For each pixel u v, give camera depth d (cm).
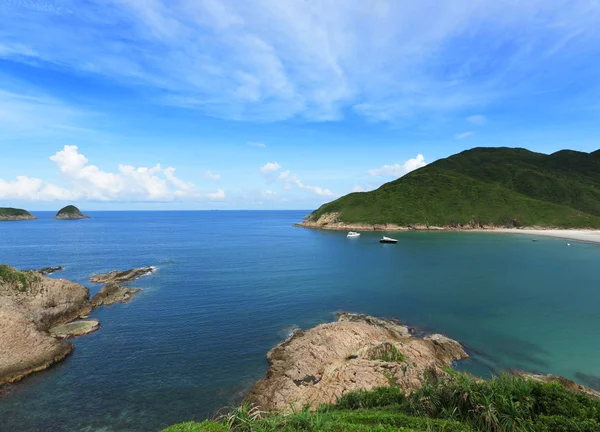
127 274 5916
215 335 3344
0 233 14688
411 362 2464
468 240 11494
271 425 1288
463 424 1336
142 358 2850
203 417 2103
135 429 1983
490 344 3114
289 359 2725
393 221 15625
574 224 14588
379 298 4600
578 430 1163
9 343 2691
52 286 3959
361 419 1438
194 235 14362
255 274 6162
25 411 2133
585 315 3853
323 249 9556
